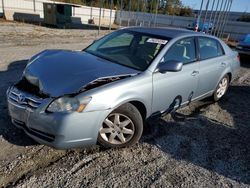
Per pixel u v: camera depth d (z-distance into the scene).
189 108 5.21
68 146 2.90
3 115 3.89
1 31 14.62
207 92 5.11
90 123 2.89
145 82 3.38
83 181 2.79
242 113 5.32
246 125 4.74
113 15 39.03
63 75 3.11
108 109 2.97
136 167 3.13
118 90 3.06
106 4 42.22
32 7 29.56
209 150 3.72
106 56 3.95
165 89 3.72
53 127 2.78
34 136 2.96
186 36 4.30
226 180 3.10
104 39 4.55
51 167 2.95
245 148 3.89
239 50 12.09
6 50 8.91
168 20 35.00
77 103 2.79
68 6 24.41
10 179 2.69
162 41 3.96
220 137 4.15
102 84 3.05
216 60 5.04
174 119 4.57
